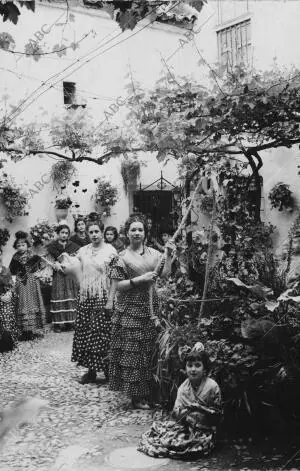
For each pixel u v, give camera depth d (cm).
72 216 1100
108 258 589
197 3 377
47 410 498
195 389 402
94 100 1117
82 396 544
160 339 482
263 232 544
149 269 498
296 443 391
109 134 646
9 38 511
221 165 664
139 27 1152
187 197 620
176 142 529
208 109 506
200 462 371
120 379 506
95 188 1126
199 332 452
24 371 661
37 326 893
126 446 407
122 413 487
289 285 457
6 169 1024
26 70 1037
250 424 413
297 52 820
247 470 353
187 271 529
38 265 995
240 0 990
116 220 1158
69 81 1088
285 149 855
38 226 1044
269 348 404
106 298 590
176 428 399
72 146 677
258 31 884
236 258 495
